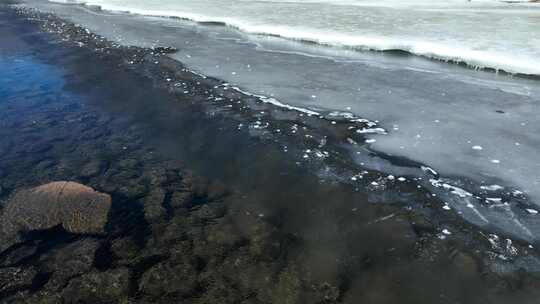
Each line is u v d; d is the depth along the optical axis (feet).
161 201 26.17
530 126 33.24
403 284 19.38
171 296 19.10
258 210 24.99
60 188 25.59
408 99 39.81
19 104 42.91
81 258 21.59
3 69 55.57
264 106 39.01
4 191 27.58
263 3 102.12
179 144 33.50
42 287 19.95
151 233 23.30
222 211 25.04
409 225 22.86
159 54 58.80
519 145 30.42
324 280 19.72
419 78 45.78
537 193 24.97
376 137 32.53
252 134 34.27
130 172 29.63
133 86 47.24
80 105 42.29
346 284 19.48
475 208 23.93
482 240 21.49
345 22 72.02
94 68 54.80
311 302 18.58
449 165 28.30
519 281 19.21
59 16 102.12
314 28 68.64
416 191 25.52
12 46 69.31
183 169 29.84
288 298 18.81
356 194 25.77
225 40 67.46
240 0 110.93
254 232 23.09
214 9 96.27
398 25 67.31
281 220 24.03
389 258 20.86
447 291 18.93
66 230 23.70
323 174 28.14
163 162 30.86
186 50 61.67
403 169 28.04
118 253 21.86
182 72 50.08
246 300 18.75
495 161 28.50
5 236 23.29
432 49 52.90
